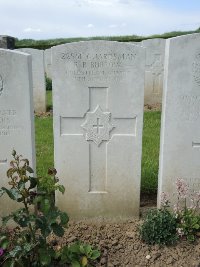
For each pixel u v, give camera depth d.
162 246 1.09
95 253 1.01
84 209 1.26
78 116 1.17
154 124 2.39
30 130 1.15
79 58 1.12
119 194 1.25
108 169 1.23
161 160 1.22
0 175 1.19
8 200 1.21
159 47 2.96
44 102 2.92
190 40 1.10
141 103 1.16
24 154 1.17
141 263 1.04
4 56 1.08
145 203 1.40
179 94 1.15
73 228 1.21
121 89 1.15
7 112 1.13
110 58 1.12
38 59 2.81
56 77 1.14
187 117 1.17
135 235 1.14
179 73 1.13
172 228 1.10
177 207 1.18
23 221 0.86
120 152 1.21
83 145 1.20
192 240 1.10
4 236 0.94
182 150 1.21
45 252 0.88
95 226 1.24
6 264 0.88
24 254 0.87
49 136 2.19
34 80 2.86
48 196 0.91
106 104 1.17
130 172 1.23
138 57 1.12
